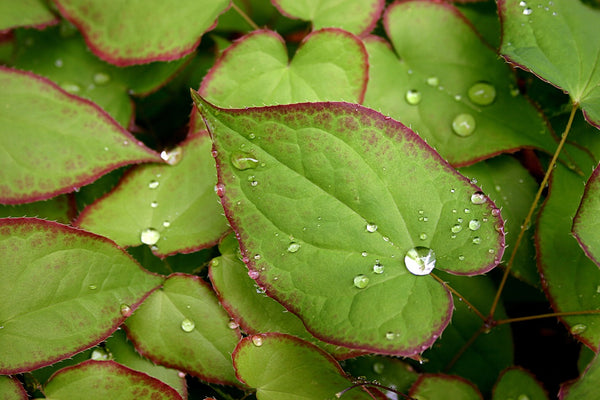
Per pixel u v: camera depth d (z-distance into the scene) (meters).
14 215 0.39
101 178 0.40
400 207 0.36
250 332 0.37
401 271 0.36
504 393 0.37
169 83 0.41
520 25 0.38
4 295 0.36
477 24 0.41
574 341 0.39
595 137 0.39
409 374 0.38
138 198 0.38
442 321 0.35
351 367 0.38
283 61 0.39
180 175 0.38
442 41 0.40
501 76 0.40
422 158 0.36
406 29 0.40
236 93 0.39
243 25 0.42
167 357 0.37
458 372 0.39
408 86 0.40
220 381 0.37
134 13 0.40
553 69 0.38
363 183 0.36
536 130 0.39
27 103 0.38
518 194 0.39
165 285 0.37
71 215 0.39
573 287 0.37
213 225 0.38
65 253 0.36
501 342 0.39
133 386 0.36
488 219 0.36
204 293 0.37
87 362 0.36
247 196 0.35
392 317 0.35
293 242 0.36
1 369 0.36
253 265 0.35
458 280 0.39
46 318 0.36
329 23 0.40
